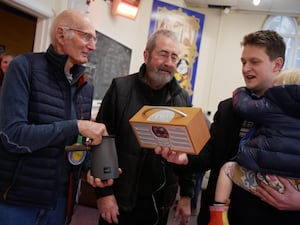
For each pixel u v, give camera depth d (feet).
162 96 5.30
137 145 4.95
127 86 5.24
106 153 3.98
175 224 10.84
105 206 4.67
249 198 3.91
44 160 4.06
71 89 4.43
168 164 5.14
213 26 20.26
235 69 20.07
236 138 4.52
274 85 3.90
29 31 12.99
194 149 3.62
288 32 20.26
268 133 3.67
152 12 17.22
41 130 3.71
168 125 3.58
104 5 12.10
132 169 4.90
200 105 20.49
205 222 4.69
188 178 5.57
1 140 3.93
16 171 3.96
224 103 4.81
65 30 4.18
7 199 3.97
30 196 4.00
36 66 4.09
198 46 19.27
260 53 4.18
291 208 3.46
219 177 4.30
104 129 3.99
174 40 5.05
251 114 3.89
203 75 20.36
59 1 9.14
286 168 3.43
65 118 4.30
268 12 19.51
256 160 3.67
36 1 8.29
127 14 13.30
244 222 3.92
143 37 17.04
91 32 4.31
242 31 20.06
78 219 11.28
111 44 13.09
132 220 5.01
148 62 5.08
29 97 4.01
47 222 4.31
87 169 4.66
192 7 20.11
